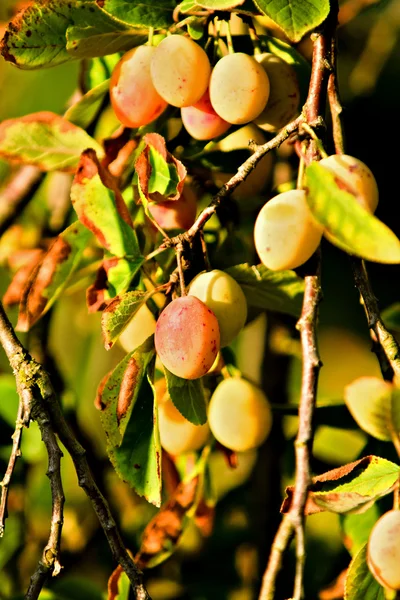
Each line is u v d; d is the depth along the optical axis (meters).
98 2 0.71
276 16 0.68
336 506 0.67
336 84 0.72
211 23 0.74
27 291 0.74
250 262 0.77
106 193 0.72
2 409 0.87
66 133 0.75
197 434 0.75
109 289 0.72
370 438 0.76
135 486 0.70
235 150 0.75
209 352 0.66
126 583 0.75
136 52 0.72
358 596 0.68
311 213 0.63
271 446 0.86
